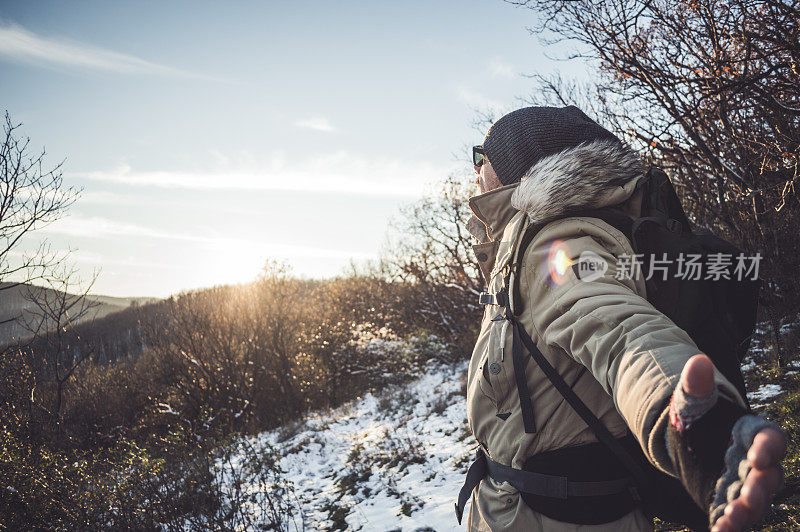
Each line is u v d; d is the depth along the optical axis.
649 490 0.88
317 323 17.19
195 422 11.37
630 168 0.96
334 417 11.37
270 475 7.09
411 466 6.58
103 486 5.83
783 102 4.64
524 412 0.93
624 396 0.60
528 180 0.94
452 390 11.00
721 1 4.70
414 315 17.38
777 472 0.43
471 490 1.10
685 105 5.44
